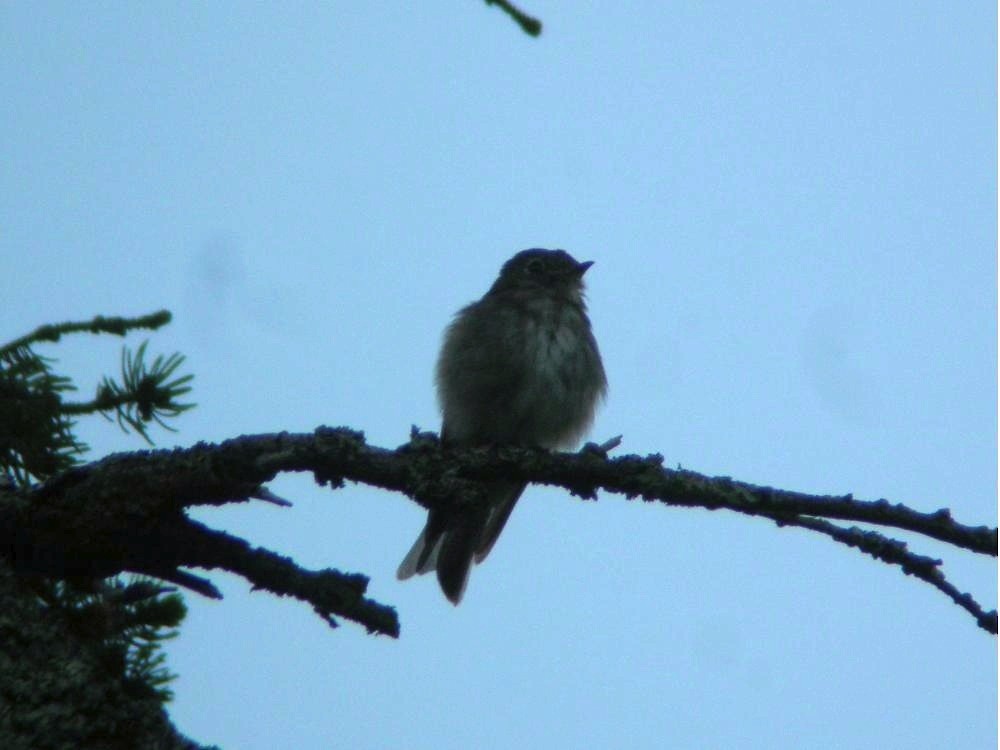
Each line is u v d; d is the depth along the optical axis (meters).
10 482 7.03
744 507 7.14
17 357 7.10
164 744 5.88
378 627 7.02
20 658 5.72
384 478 7.18
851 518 6.88
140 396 7.23
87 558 6.90
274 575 6.98
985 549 6.60
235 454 6.88
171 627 7.08
